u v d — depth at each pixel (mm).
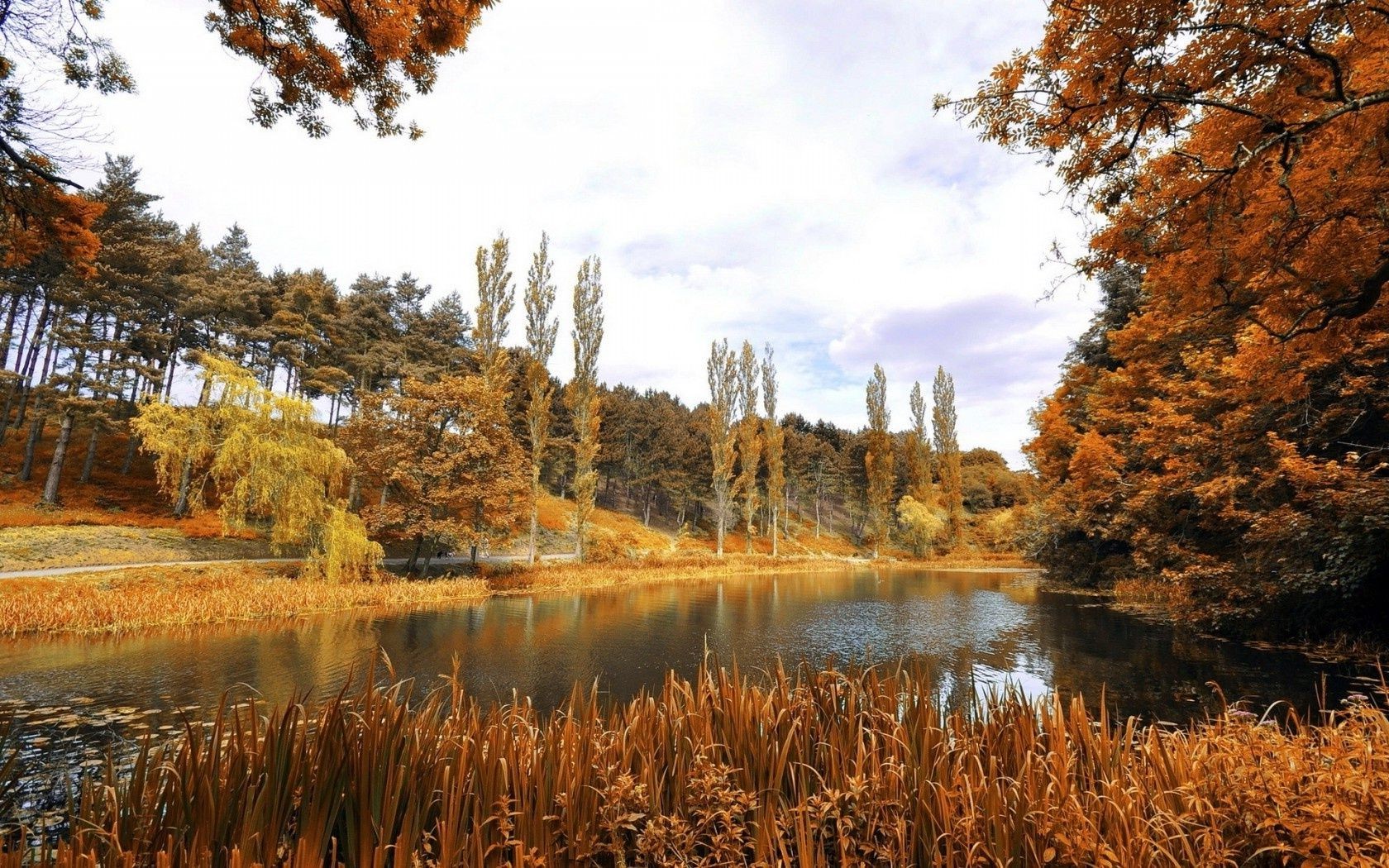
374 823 2504
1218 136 4457
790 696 3688
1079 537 25922
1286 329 6457
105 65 5258
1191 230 4910
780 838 2584
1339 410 10242
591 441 36219
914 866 2600
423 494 24281
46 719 7215
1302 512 10500
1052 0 3852
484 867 2482
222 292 32406
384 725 2879
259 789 2557
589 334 36906
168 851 2287
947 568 43656
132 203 30219
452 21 4855
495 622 15836
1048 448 26234
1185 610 13852
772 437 53531
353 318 38312
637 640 13703
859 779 2758
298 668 10195
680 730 3328
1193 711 7586
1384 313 5762
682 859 2529
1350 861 2105
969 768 2955
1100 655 11219
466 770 2861
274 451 19016
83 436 33781
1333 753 2727
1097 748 3279
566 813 2676
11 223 6598
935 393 58219
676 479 54812
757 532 57812
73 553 19531
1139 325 17906
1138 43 3805
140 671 9812
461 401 25250
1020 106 4516
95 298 27406
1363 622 10234
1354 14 3820
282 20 4801
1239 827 2594
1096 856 2322
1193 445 13430
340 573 19422
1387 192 4582
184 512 27062
